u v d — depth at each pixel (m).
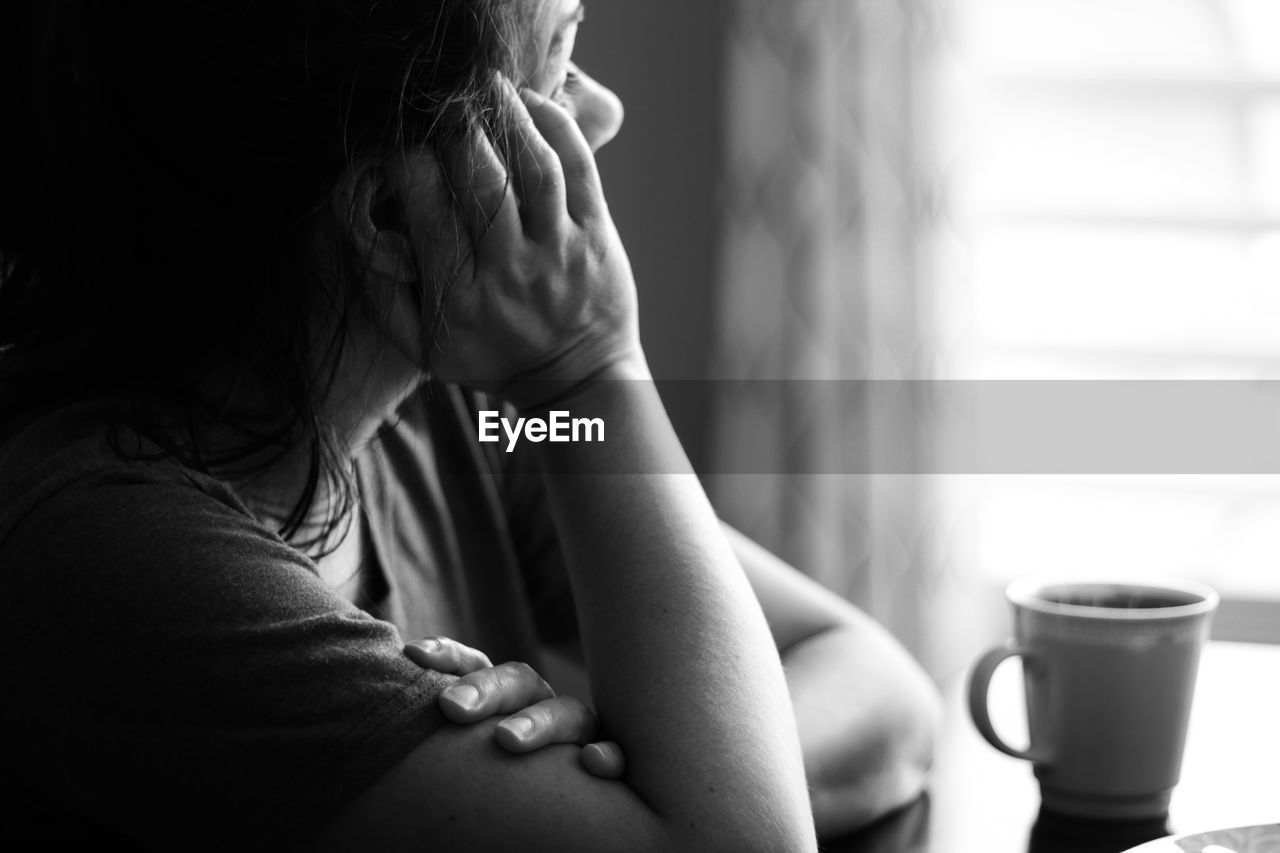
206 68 0.58
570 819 0.55
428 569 0.85
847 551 2.12
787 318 2.11
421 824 0.53
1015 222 2.38
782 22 2.07
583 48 2.22
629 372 0.71
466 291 0.66
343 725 0.54
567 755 0.57
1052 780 0.74
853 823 0.73
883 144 2.06
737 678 0.61
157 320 0.62
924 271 2.08
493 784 0.54
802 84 2.07
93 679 0.53
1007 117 2.37
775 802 0.58
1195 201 2.34
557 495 0.69
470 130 0.63
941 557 2.11
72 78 0.59
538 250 0.67
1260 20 2.30
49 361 0.62
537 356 0.69
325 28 0.58
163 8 0.58
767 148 2.09
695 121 2.22
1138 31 2.33
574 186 0.69
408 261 0.64
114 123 0.59
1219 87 2.32
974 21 2.27
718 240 2.20
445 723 0.56
